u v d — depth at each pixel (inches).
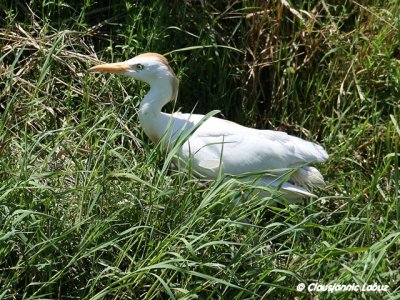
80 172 383.6
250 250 351.3
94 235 353.4
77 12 496.4
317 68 492.1
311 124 486.6
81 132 440.8
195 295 335.9
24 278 358.0
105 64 436.8
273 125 490.9
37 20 494.6
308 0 506.6
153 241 356.2
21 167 373.4
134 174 387.2
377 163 448.5
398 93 480.7
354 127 475.2
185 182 379.2
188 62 490.9
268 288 361.4
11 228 344.2
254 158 422.3
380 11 499.5
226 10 497.0
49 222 366.0
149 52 475.8
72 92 466.6
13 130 437.4
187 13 497.0
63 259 361.1
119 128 446.3
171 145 427.2
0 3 487.2
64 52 470.6
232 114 495.8
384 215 425.4
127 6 476.4
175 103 450.9
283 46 493.4
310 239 395.5
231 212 365.1
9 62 478.0
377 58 486.0
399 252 385.7
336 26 492.1
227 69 494.3
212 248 363.9
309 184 428.5
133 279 346.9
